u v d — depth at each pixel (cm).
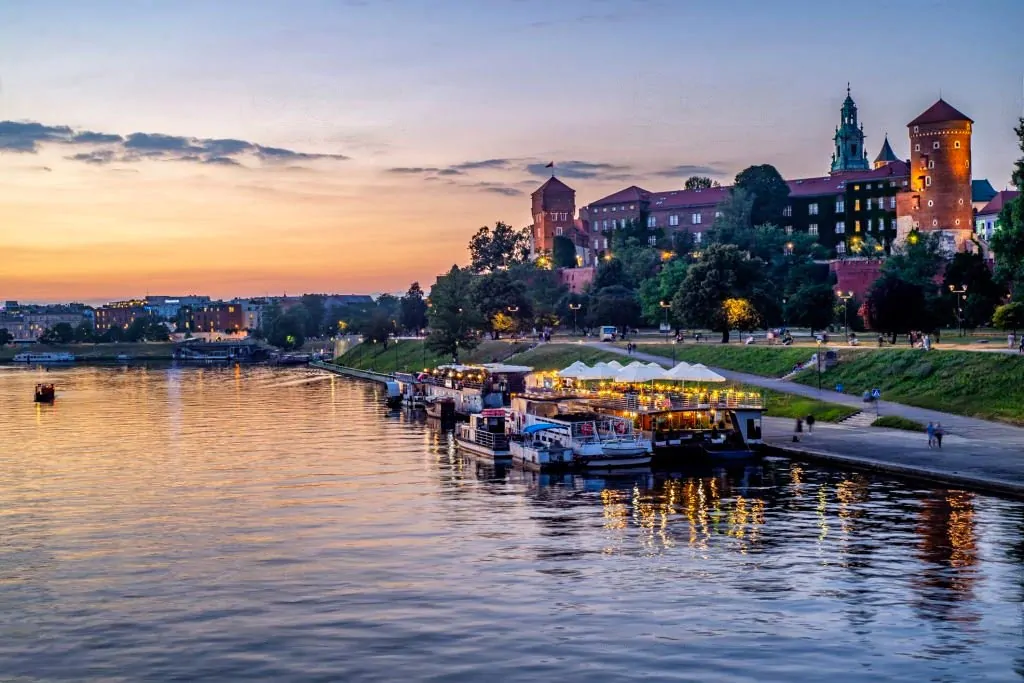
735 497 8594
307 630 5538
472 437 12312
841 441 10612
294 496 9288
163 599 6159
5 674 5031
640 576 6378
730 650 5109
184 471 10912
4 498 9419
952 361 12962
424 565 6756
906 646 5119
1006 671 4809
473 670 4925
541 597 6006
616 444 10350
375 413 17712
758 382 15475
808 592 5966
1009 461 8931
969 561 6438
